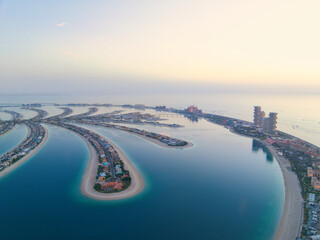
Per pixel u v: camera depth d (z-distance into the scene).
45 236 186.38
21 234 188.88
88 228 196.00
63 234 188.50
